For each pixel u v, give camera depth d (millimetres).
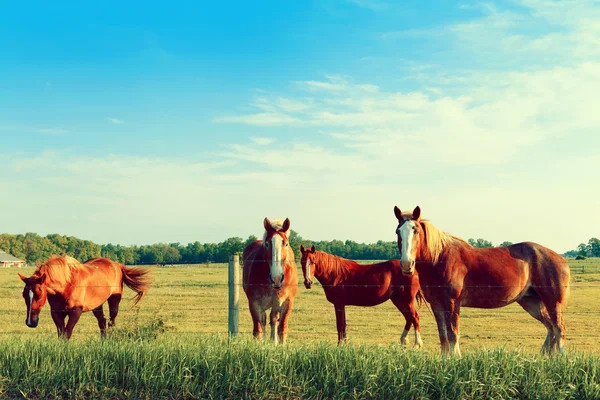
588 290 24703
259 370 4977
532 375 5012
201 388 4836
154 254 138125
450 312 7105
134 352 5246
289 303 7887
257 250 8312
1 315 14352
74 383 4871
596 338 11500
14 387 4902
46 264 8086
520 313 16391
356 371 4949
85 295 8664
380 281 9484
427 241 6992
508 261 7289
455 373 4910
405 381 4875
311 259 9188
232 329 6566
